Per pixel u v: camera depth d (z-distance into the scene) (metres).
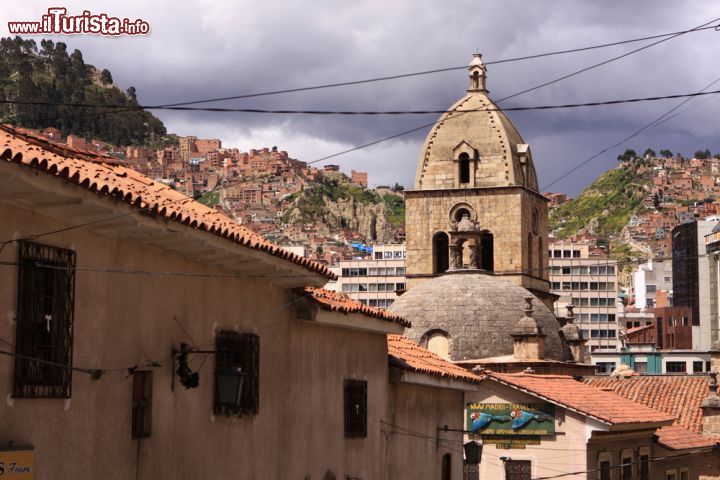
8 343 20.34
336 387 36.31
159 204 24.30
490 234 96.81
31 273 20.84
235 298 29.19
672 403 75.69
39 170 19.95
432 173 98.50
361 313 36.62
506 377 59.97
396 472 41.56
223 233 26.08
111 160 28.81
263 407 30.88
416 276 97.44
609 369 153.38
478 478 57.97
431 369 44.03
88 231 22.72
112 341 23.48
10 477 20.14
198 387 27.11
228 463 28.66
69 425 22.02
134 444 24.28
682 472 69.56
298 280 31.39
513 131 100.12
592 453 57.44
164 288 25.58
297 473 33.12
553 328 83.19
